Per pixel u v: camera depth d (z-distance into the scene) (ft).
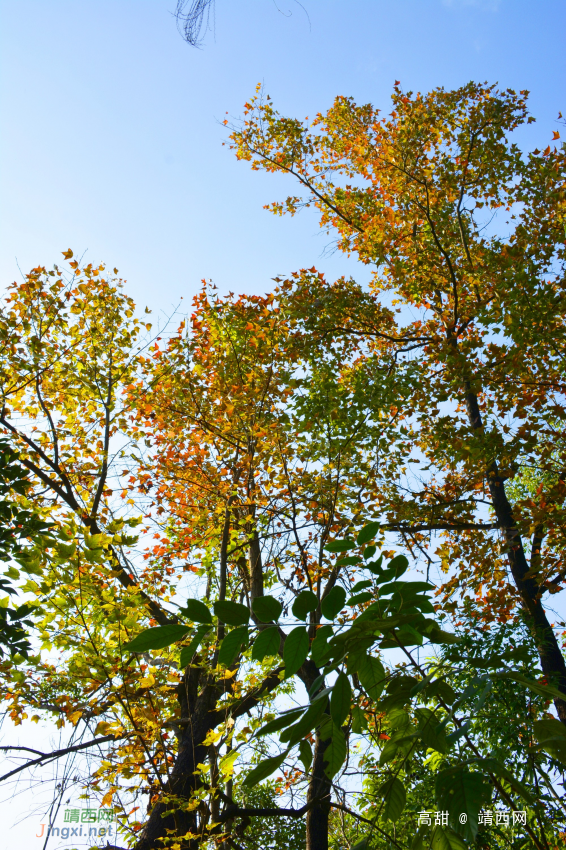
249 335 28.55
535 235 27.66
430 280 34.19
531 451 25.43
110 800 16.57
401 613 5.60
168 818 18.34
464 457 24.45
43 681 17.49
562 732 4.74
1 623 12.09
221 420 28.81
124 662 16.10
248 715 21.95
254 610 5.34
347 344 32.32
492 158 31.14
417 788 15.94
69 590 15.08
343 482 25.75
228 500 25.55
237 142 36.52
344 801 18.65
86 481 27.50
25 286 26.81
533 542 26.94
